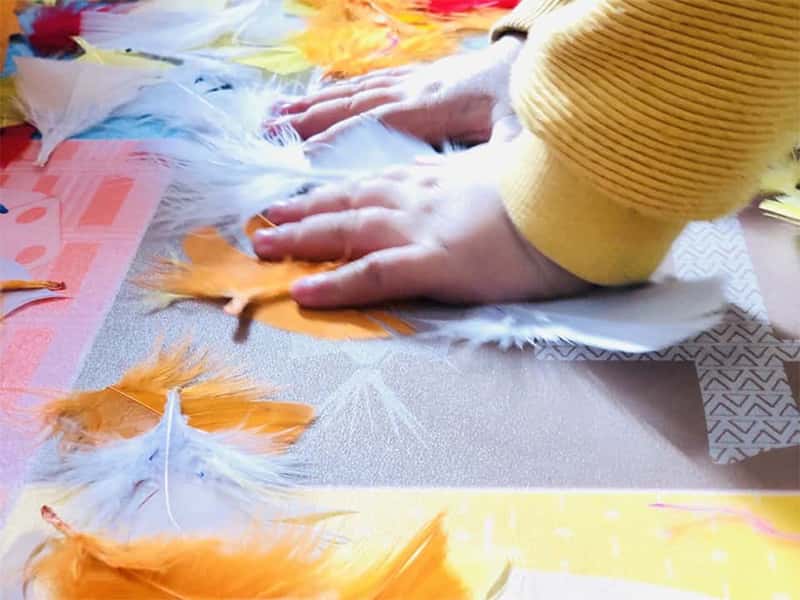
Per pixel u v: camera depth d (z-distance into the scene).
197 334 0.61
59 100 0.86
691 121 0.52
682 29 0.50
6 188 0.75
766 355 0.59
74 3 1.03
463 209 0.63
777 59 0.51
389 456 0.53
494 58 0.79
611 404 0.56
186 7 1.03
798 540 0.48
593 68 0.53
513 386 0.57
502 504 0.50
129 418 0.55
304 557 0.46
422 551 0.47
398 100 0.80
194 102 0.86
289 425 0.55
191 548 0.47
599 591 0.45
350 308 0.63
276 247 0.67
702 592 0.45
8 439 0.54
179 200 0.74
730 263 0.67
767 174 0.73
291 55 0.94
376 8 1.01
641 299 0.62
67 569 0.46
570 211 0.58
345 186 0.69
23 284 0.65
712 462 0.52
